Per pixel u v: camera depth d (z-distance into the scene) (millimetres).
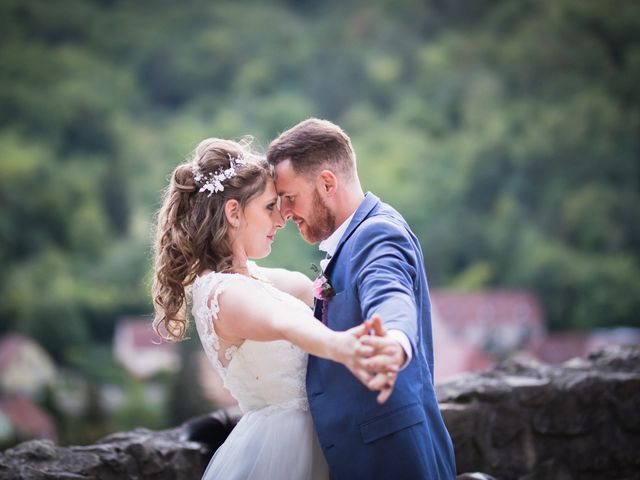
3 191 71438
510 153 75062
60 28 93500
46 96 82188
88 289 68250
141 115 87875
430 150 78312
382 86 87562
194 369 37375
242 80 89750
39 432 44125
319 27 94000
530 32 87000
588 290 66000
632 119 76250
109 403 51688
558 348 58312
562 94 82250
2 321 65250
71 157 80312
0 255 69562
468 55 88000
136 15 95562
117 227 75125
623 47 86188
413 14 94562
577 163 74062
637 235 69375
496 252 71000
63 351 64625
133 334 65250
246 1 96562
